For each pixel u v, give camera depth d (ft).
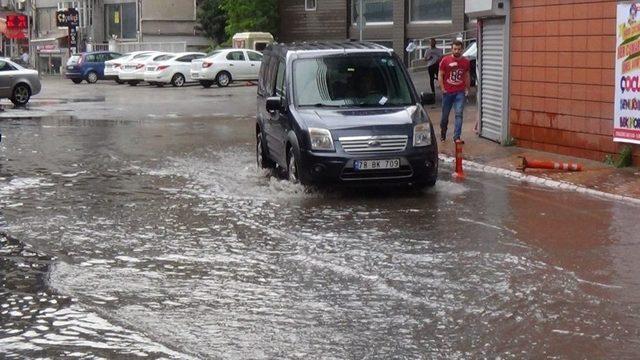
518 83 63.41
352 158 45.06
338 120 46.11
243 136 76.54
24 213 42.73
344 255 33.94
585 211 42.50
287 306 27.63
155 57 167.02
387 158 45.27
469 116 83.46
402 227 38.83
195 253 34.60
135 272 31.89
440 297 28.37
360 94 49.16
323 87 49.24
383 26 165.37
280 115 50.08
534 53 61.46
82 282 30.60
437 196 46.39
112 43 223.92
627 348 23.73
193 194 47.52
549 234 37.45
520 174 52.90
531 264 32.45
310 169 45.62
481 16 66.54
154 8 219.20
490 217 40.98
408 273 31.27
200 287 29.86
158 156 63.46
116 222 40.50
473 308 27.22
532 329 25.29
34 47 250.98
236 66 159.33
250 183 50.85
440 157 61.16
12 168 57.57
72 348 24.00
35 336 25.00
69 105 116.06
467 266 32.17
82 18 241.35
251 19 185.57
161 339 24.68
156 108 109.81
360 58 50.39
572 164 54.03
